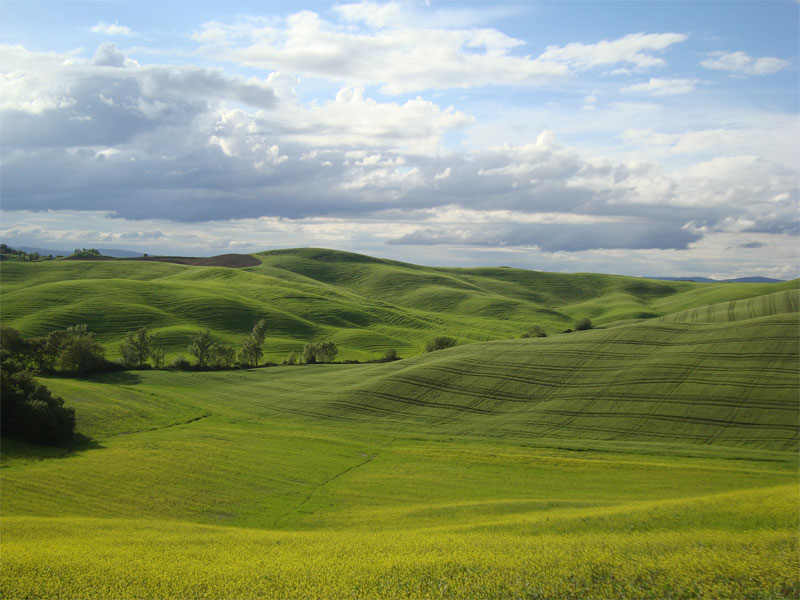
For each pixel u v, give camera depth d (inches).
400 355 5816.9
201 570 837.8
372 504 1684.3
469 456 2222.0
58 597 743.1
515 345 3912.4
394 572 772.6
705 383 2758.4
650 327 3631.9
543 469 2016.5
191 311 6643.7
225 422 2920.8
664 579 672.4
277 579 778.8
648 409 2635.3
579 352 3469.5
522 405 2933.1
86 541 1096.8
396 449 2375.7
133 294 6904.5
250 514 1582.2
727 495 1251.8
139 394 3353.8
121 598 733.3
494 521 1288.1
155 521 1400.1
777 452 2097.7
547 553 810.2
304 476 1975.9
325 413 3107.8
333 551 960.3
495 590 684.7
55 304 6200.8
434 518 1444.4
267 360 5231.3
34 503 1572.3
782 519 940.0
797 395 2511.1
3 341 3636.8
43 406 2240.4
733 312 4714.6
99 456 2089.1
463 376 3398.1
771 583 636.1
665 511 1102.4
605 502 1523.1
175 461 2065.7
